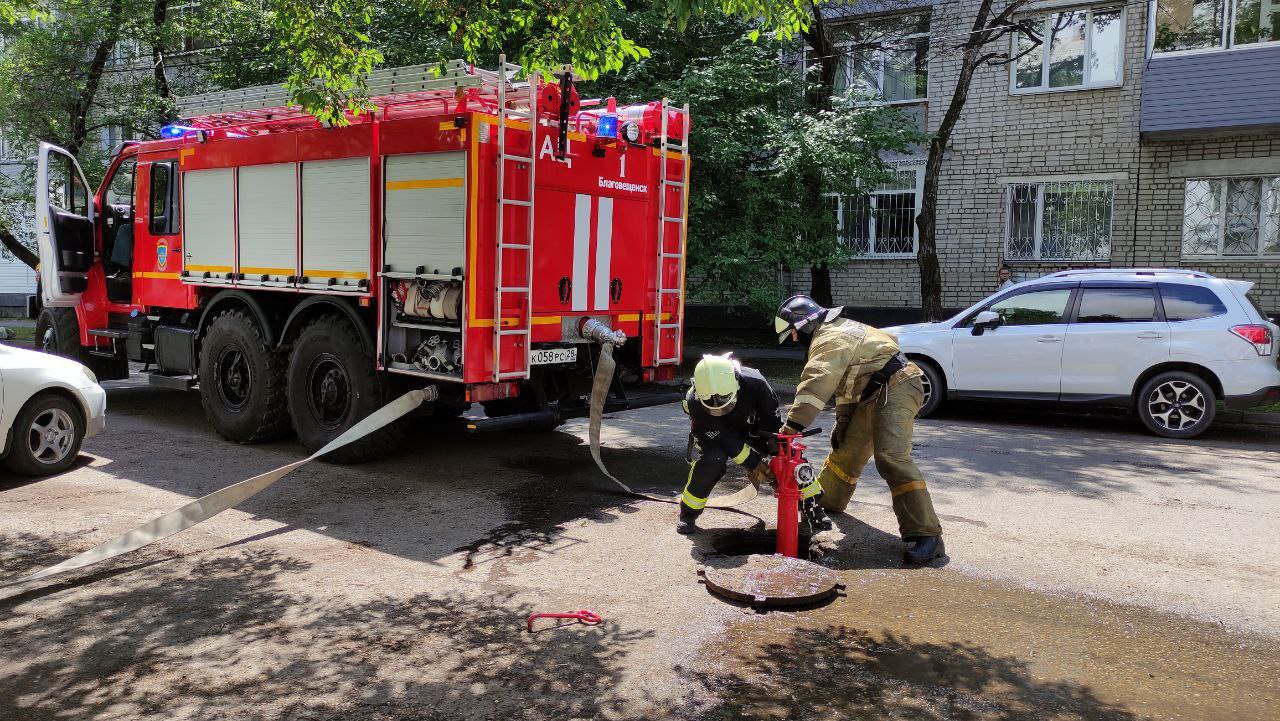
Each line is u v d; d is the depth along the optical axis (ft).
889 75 54.90
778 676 11.59
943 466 24.26
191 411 31.50
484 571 15.58
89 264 31.71
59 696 10.96
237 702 10.83
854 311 56.49
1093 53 49.85
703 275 44.96
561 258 21.75
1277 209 47.01
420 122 20.53
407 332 21.67
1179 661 12.12
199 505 17.43
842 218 56.18
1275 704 10.93
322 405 24.08
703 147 41.91
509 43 35.94
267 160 24.14
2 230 58.95
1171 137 47.96
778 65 44.93
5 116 50.47
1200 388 28.60
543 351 21.57
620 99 41.83
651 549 16.85
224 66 47.39
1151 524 18.63
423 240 20.77
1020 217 52.54
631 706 10.77
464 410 21.39
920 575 15.53
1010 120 51.96
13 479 21.65
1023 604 14.16
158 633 12.85
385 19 39.86
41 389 21.71
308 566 15.75
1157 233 49.32
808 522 18.08
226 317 25.82
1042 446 27.37
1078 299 30.81
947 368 32.53
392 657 12.10
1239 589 14.83
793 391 38.83
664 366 25.22
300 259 23.66
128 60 53.52
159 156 27.96
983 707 10.80
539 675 11.59
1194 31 47.55
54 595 14.30
